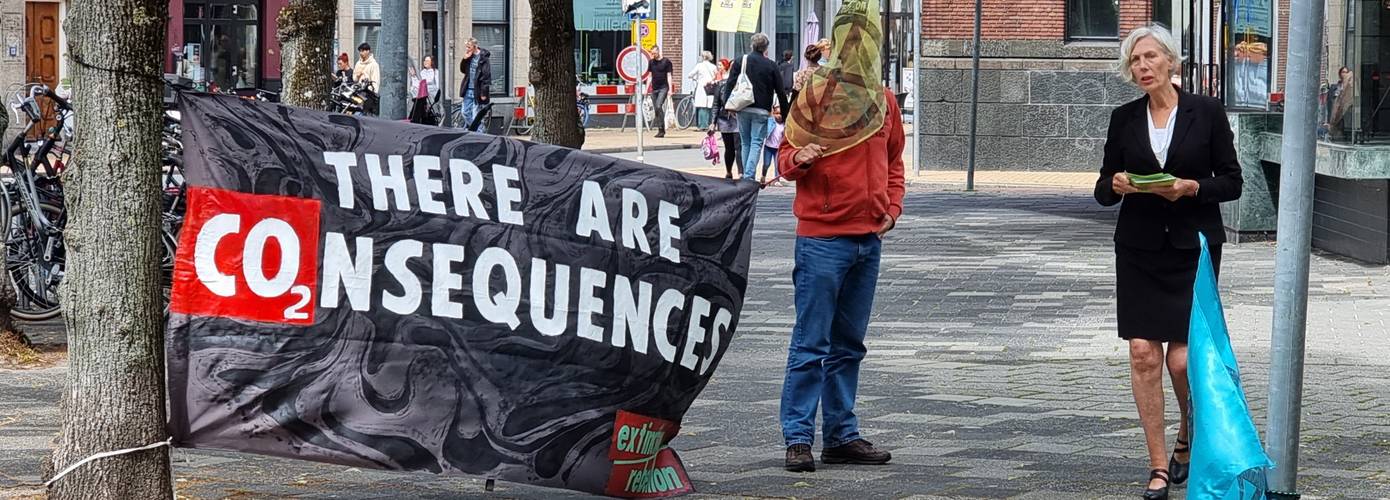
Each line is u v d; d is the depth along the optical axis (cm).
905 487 997
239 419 812
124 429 798
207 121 806
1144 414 972
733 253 927
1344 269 2253
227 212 808
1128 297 974
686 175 912
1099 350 1628
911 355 1605
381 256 832
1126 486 997
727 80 3703
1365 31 2250
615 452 885
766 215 3133
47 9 5275
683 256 908
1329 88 2333
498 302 855
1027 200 3475
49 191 1806
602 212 884
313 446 823
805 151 1026
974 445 1145
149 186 800
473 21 6588
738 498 964
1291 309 819
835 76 1033
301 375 819
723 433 1198
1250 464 748
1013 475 1032
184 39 5831
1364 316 1816
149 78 793
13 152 1788
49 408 1284
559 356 870
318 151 826
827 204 1039
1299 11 800
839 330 1071
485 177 859
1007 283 2155
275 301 814
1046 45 4256
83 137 789
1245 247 2528
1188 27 2806
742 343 1689
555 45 1866
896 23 6569
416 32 6341
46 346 1625
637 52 4919
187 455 1080
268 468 1044
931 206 3325
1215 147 966
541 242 866
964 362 1556
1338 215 2416
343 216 827
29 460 1062
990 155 4312
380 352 831
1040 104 4278
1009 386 1412
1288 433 825
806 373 1052
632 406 891
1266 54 2586
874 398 1355
